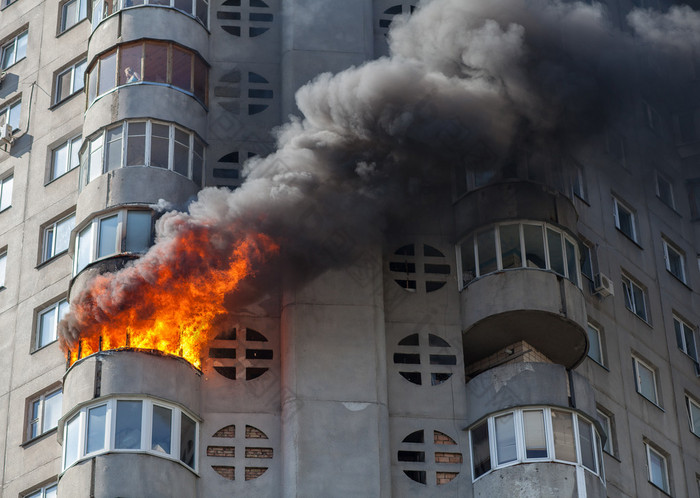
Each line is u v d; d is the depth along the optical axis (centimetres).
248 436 5756
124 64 6462
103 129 6294
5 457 6081
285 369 5856
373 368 5894
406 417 5888
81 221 6097
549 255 6175
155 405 5559
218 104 6556
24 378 6250
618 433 6450
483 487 5697
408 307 6144
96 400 5528
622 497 6241
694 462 6850
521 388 5800
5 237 6738
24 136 7000
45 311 6406
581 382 5922
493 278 6097
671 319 7300
